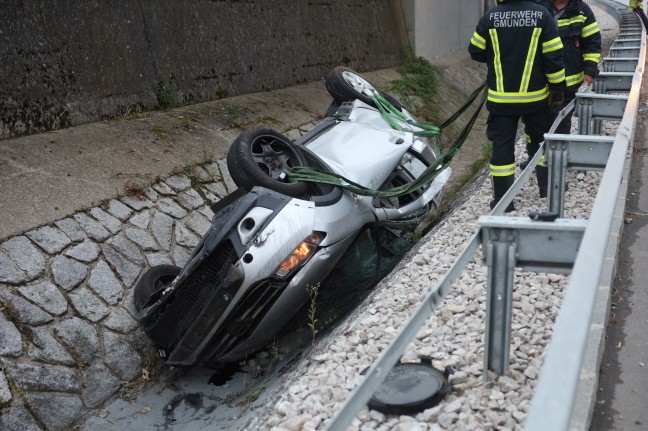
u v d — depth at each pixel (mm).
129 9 9156
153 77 9469
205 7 10688
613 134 8656
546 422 1702
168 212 7203
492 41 5906
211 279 5121
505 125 6031
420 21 18781
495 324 3359
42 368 4988
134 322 5855
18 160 6809
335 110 7613
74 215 6309
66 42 8102
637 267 4668
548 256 3168
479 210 6625
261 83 11992
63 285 5625
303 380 3916
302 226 5230
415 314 2566
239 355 5355
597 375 3330
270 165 5711
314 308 5359
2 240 5598
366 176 6172
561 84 5816
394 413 3303
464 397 3328
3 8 7289
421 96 16078
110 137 8047
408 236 7027
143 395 5379
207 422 4824
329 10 14734
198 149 8617
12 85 7324
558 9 7000
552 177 5137
